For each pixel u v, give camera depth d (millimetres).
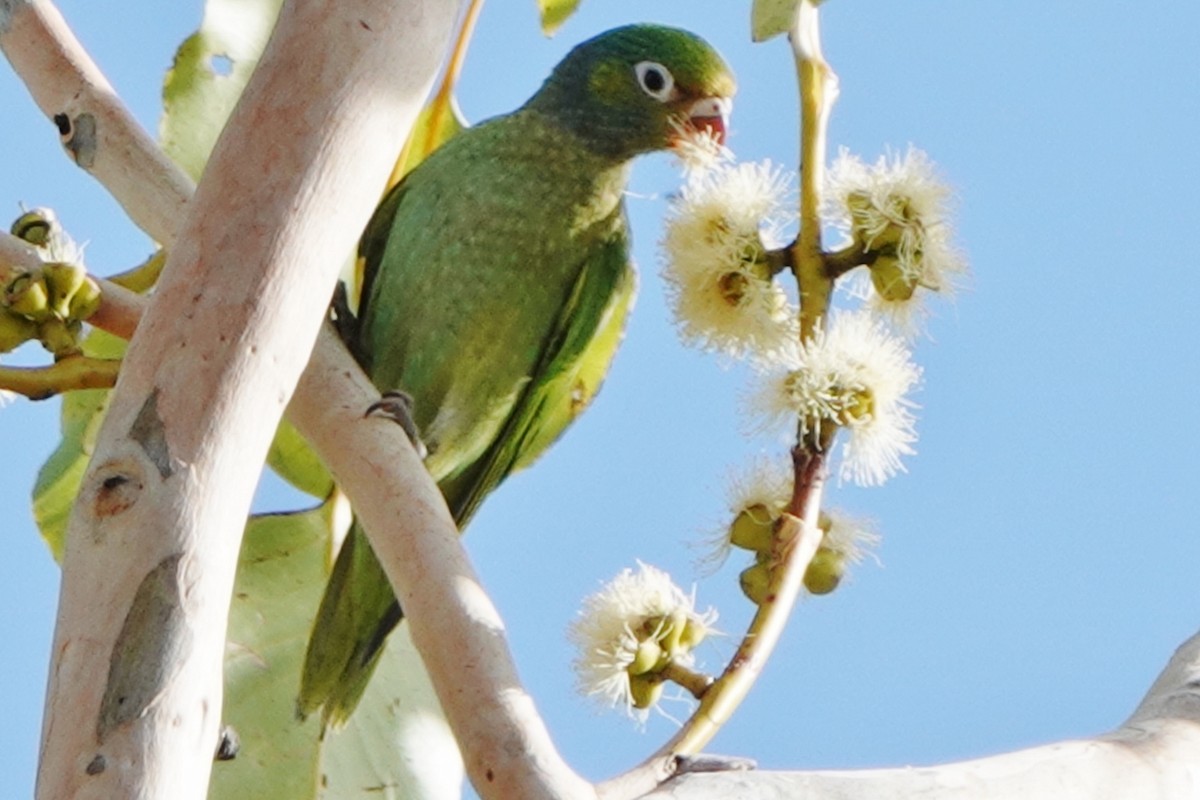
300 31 3873
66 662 3305
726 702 4344
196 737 3281
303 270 3705
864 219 5102
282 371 3639
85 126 4961
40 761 3260
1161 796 4215
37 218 5070
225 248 3684
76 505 3459
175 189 4879
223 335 3604
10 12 5082
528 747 3551
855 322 5012
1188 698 4570
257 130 3799
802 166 5078
